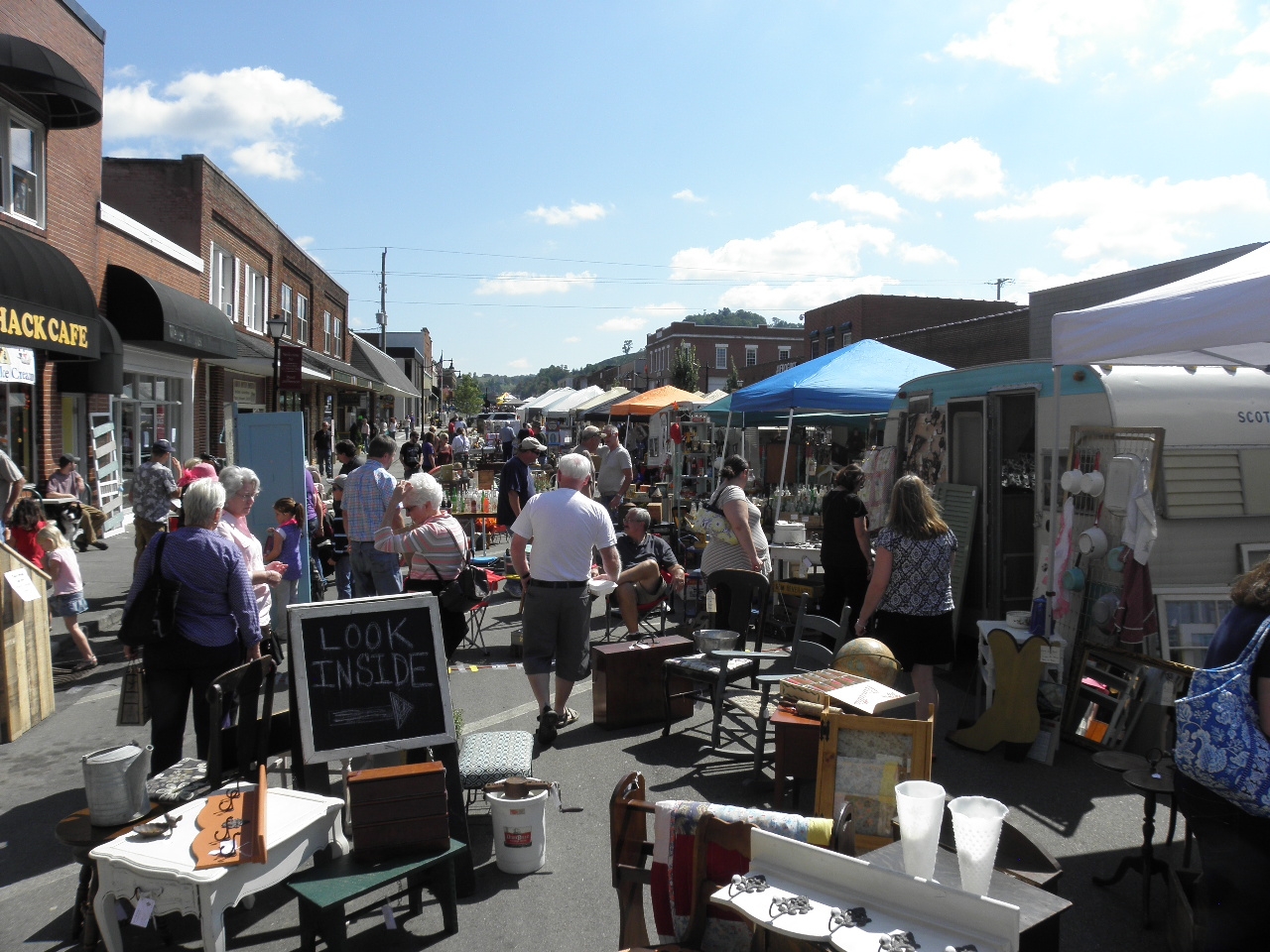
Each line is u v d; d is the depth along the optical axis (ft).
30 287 35.27
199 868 10.46
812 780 15.35
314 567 32.63
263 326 81.61
